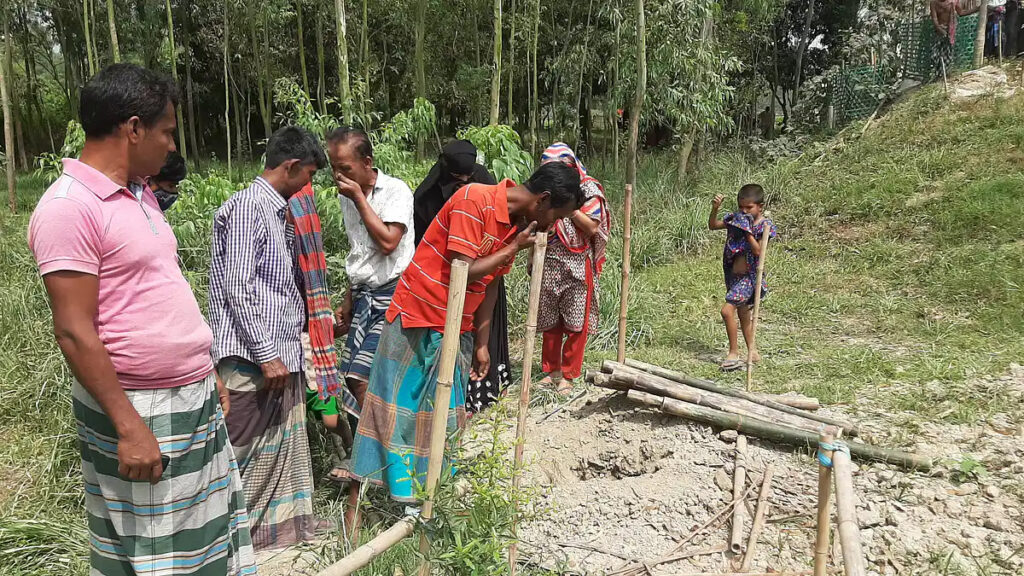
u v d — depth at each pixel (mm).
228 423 3100
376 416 3174
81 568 2967
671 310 6785
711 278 7609
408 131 6355
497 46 7301
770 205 9266
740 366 5188
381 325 3623
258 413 3150
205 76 19875
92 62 10297
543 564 2936
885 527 2990
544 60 15570
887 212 8352
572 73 12914
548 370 4910
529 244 2773
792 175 9867
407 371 3109
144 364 1988
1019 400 4113
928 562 2795
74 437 3988
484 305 3324
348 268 3668
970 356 4973
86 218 1837
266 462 3197
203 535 2203
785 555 2840
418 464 3141
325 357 3418
